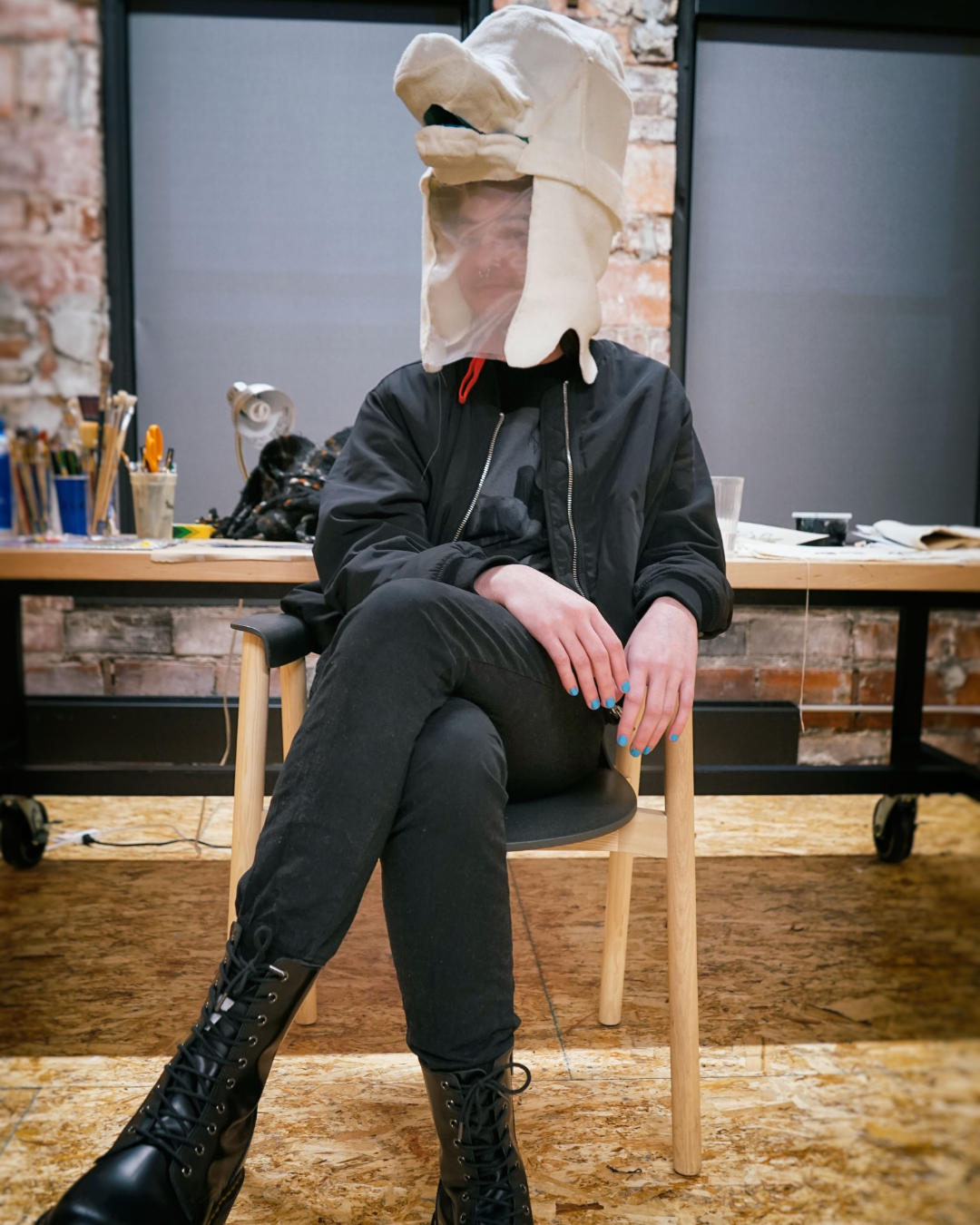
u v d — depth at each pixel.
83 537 1.61
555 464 1.15
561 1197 1.00
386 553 1.06
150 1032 1.31
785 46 2.41
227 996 0.87
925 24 2.40
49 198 2.06
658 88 2.35
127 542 1.56
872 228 2.47
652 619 1.03
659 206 2.37
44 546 1.46
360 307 2.46
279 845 0.87
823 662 2.52
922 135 2.46
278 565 1.37
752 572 1.36
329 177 2.43
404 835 0.87
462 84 1.04
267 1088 1.20
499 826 0.88
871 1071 1.17
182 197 2.41
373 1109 1.16
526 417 1.19
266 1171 1.04
